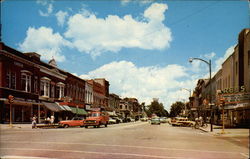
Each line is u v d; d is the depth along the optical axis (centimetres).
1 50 3391
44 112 4456
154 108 14488
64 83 5222
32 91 4134
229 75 3925
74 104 5388
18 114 3750
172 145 1502
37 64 4275
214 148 1400
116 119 6162
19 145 1438
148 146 1434
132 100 13262
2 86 3406
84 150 1259
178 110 13300
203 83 7394
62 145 1443
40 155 1104
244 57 3170
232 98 3027
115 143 1557
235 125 3472
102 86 7800
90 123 3550
